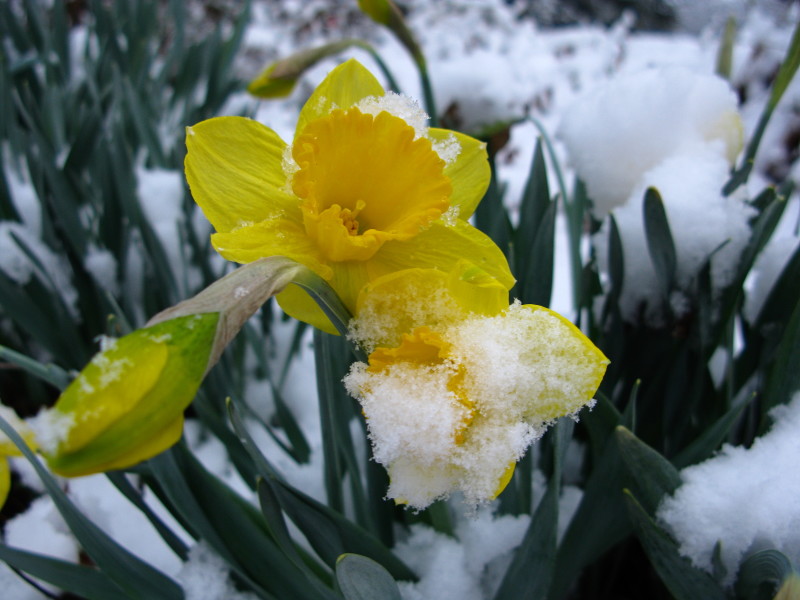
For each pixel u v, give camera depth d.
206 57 0.57
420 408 0.16
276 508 0.20
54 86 0.45
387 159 0.20
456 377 0.17
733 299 0.26
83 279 0.35
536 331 0.17
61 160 0.45
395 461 0.17
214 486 0.22
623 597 0.30
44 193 0.35
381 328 0.18
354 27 1.16
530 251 0.29
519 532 0.26
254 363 0.39
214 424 0.26
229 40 0.57
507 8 1.38
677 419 0.28
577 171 0.32
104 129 0.41
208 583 0.24
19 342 0.37
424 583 0.24
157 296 0.36
